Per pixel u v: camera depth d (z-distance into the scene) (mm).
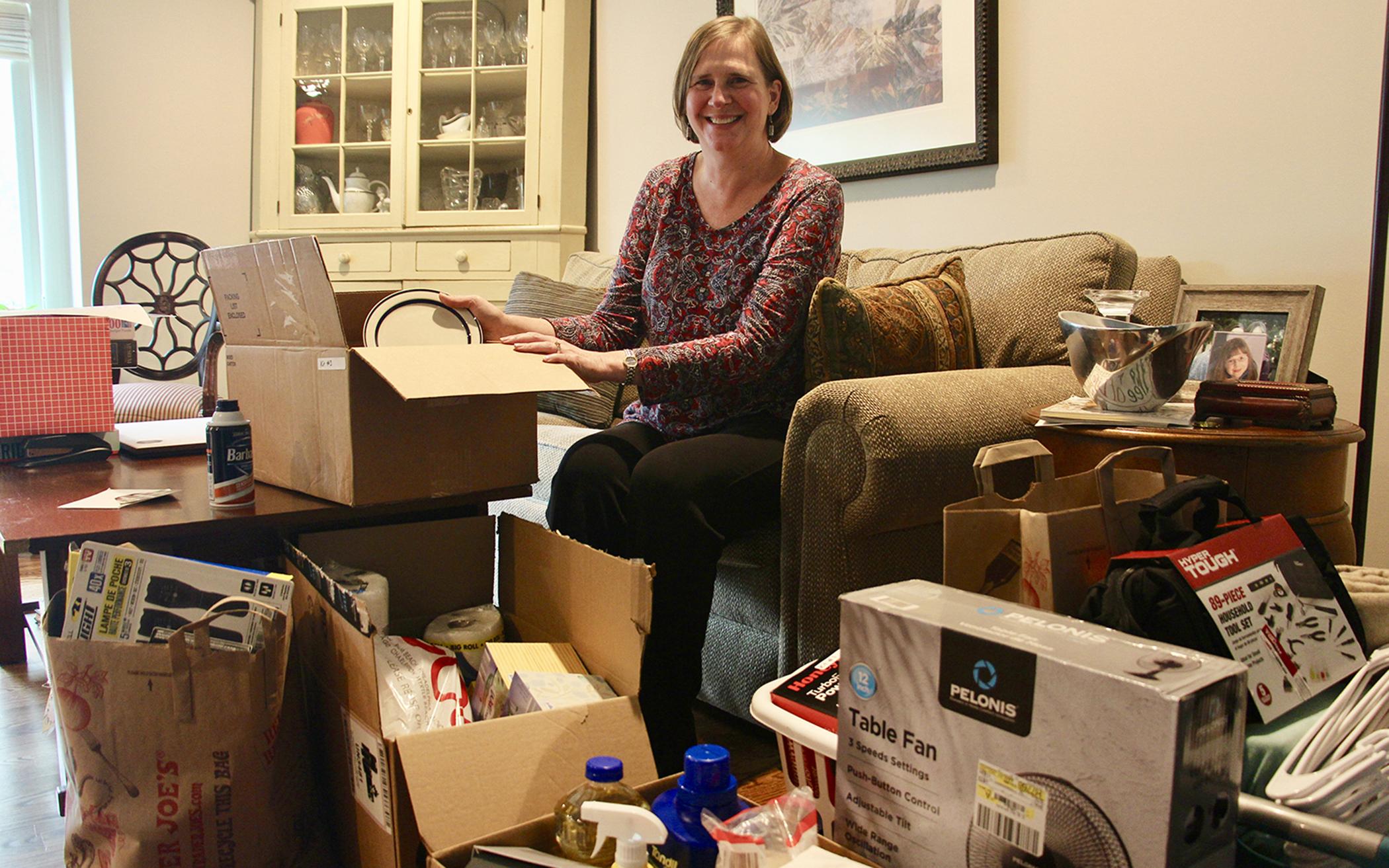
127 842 965
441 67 3631
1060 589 1036
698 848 888
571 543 1222
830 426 1396
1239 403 1316
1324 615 1033
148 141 3939
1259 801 766
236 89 4102
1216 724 685
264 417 1382
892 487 1356
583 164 3516
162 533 1108
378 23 3723
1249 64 1837
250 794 1014
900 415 1363
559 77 3414
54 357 1585
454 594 1405
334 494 1242
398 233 3658
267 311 1332
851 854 870
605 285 2871
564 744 1017
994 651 760
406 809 954
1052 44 2129
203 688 980
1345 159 1729
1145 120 1990
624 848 836
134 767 966
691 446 1503
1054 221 2154
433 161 3711
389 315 1384
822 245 1627
